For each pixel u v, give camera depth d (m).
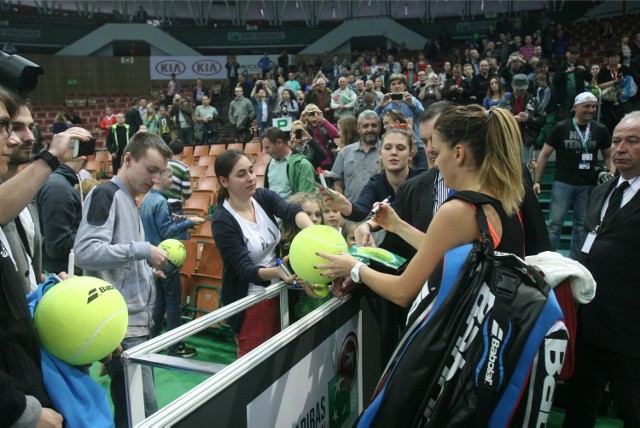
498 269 1.20
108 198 1.94
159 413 0.94
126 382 1.14
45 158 1.26
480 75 7.83
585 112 4.57
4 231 1.45
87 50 21.30
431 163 2.27
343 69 14.05
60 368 1.09
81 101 20.00
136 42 21.86
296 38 22.48
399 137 2.46
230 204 2.08
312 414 1.53
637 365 2.12
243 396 1.17
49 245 2.62
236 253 1.94
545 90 8.37
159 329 3.87
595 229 2.30
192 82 20.88
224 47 22.52
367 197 2.52
